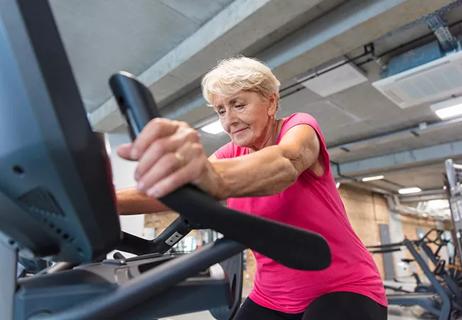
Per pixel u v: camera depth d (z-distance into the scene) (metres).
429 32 3.09
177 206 0.36
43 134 0.32
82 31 2.79
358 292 0.81
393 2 2.29
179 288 0.45
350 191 9.80
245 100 0.90
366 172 7.57
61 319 0.38
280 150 0.56
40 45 0.33
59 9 2.53
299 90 4.03
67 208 0.35
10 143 0.34
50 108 0.33
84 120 0.36
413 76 3.19
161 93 3.44
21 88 0.33
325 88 3.75
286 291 0.92
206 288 0.47
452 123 5.03
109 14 2.61
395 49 3.34
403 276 11.23
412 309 5.02
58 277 0.45
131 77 0.36
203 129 4.75
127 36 2.87
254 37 2.57
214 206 0.37
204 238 6.26
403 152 6.74
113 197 0.39
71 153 0.34
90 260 0.42
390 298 4.29
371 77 3.83
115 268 0.51
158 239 0.82
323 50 2.79
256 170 0.48
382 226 10.73
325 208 0.86
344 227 0.89
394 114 4.90
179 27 2.77
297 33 2.88
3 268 0.42
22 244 0.42
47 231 0.39
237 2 2.46
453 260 5.19
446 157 6.31
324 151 0.81
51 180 0.34
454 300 3.91
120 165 4.04
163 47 3.03
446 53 3.09
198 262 0.41
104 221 0.38
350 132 5.65
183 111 3.98
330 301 0.80
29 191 0.36
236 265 1.17
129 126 0.36
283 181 0.53
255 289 1.06
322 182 0.87
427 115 4.96
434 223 15.15
